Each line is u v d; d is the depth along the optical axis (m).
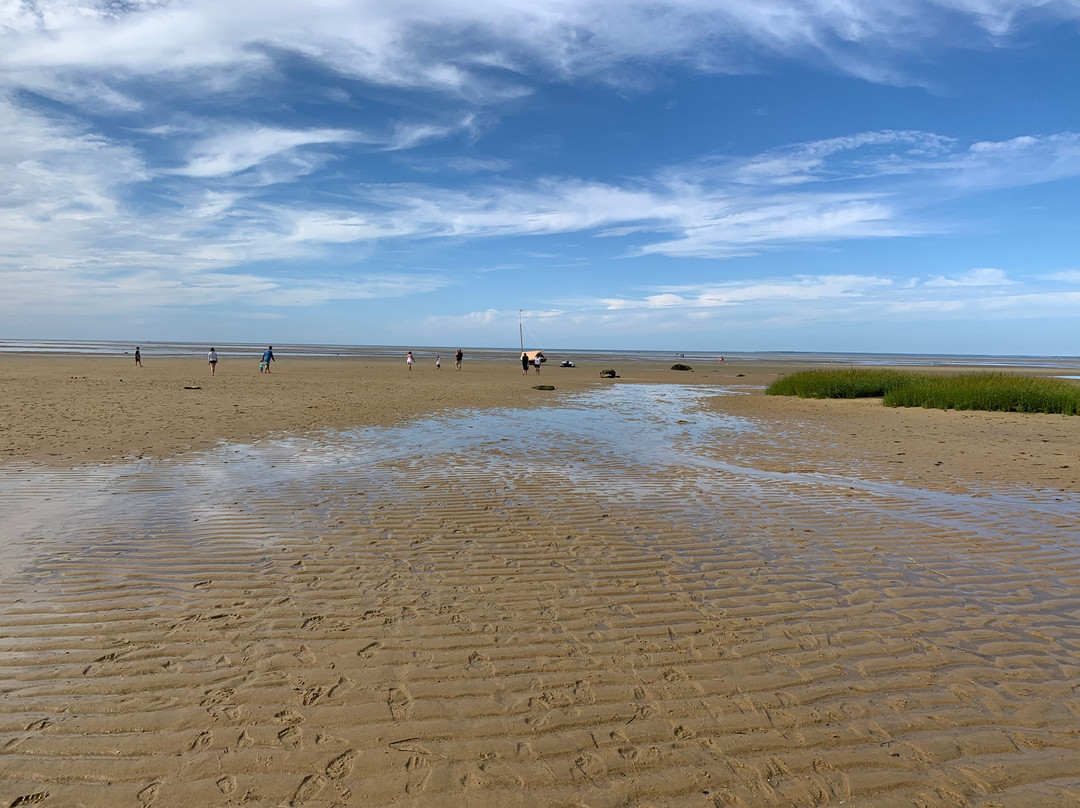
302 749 3.35
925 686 4.09
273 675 4.08
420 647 4.51
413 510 8.29
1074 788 3.14
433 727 3.58
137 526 7.31
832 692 4.01
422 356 87.44
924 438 15.70
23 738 3.38
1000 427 17.92
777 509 8.65
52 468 10.27
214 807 2.93
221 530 7.23
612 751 3.40
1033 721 3.71
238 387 27.69
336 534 7.18
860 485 10.22
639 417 19.97
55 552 6.36
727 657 4.45
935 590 5.76
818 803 3.04
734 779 3.20
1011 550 6.94
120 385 27.44
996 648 4.63
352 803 2.98
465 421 17.84
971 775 3.24
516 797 3.04
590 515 8.21
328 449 12.75
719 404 24.98
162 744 3.36
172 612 5.01
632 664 4.33
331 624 4.86
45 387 25.30
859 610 5.29
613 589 5.70
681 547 6.95
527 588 5.68
